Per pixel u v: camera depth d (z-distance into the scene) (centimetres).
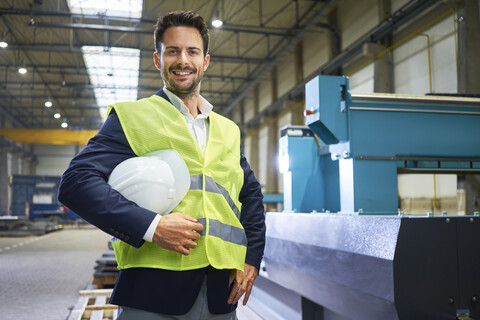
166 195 95
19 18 1201
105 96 2044
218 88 1909
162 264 93
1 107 2106
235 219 107
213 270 99
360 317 192
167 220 89
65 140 1842
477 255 159
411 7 791
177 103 106
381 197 230
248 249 112
